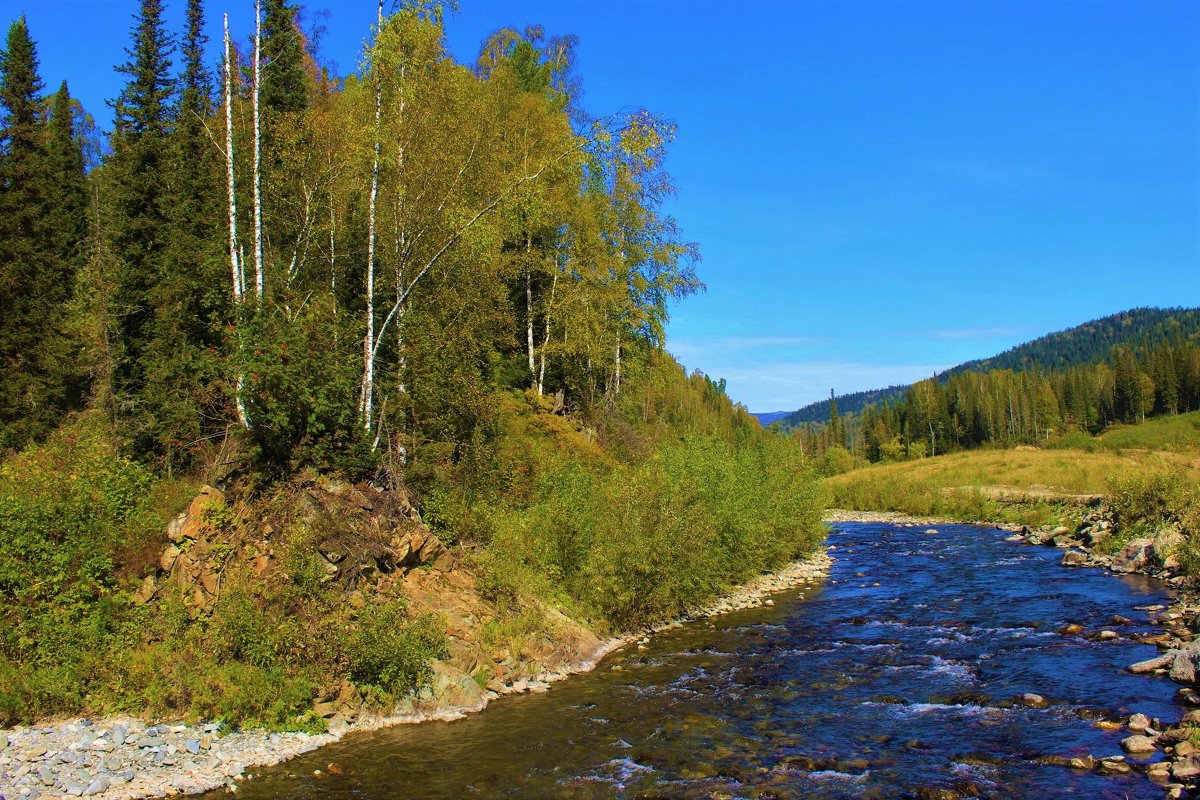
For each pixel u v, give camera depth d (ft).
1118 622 66.95
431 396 74.79
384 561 56.44
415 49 71.56
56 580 48.14
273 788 37.01
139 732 41.75
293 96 105.19
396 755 41.32
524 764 40.04
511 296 126.93
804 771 38.60
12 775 36.27
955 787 35.83
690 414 264.93
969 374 557.33
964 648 61.46
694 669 58.13
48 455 61.00
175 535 52.13
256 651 46.52
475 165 82.02
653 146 71.51
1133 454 269.03
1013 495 197.06
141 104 105.29
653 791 36.55
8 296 92.48
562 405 122.42
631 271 131.23
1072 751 39.32
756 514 96.48
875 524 178.91
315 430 59.11
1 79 122.11
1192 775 34.58
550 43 147.74
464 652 53.67
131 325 89.97
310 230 83.15
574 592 69.15
